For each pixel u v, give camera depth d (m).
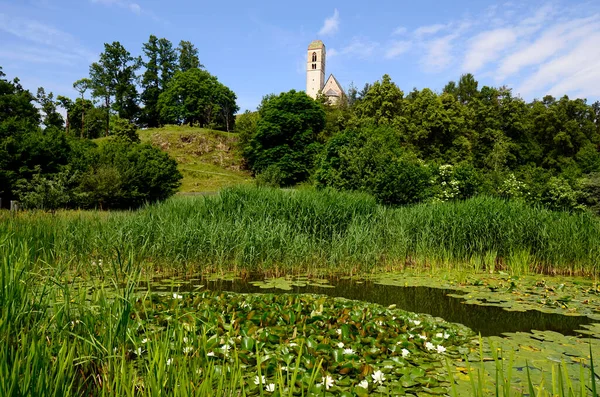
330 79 81.56
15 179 19.34
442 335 4.52
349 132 19.91
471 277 8.70
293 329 4.53
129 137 40.84
